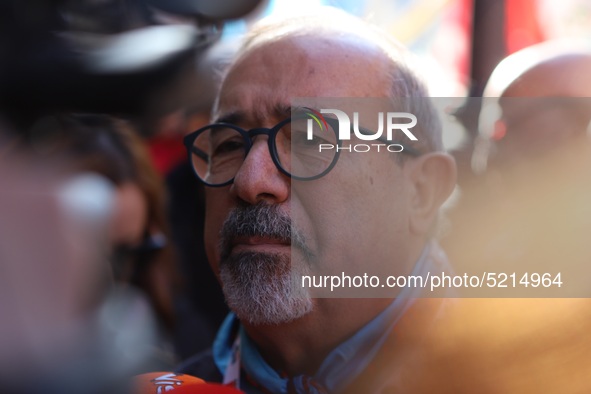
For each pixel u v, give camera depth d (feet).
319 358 3.90
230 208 3.75
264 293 3.57
